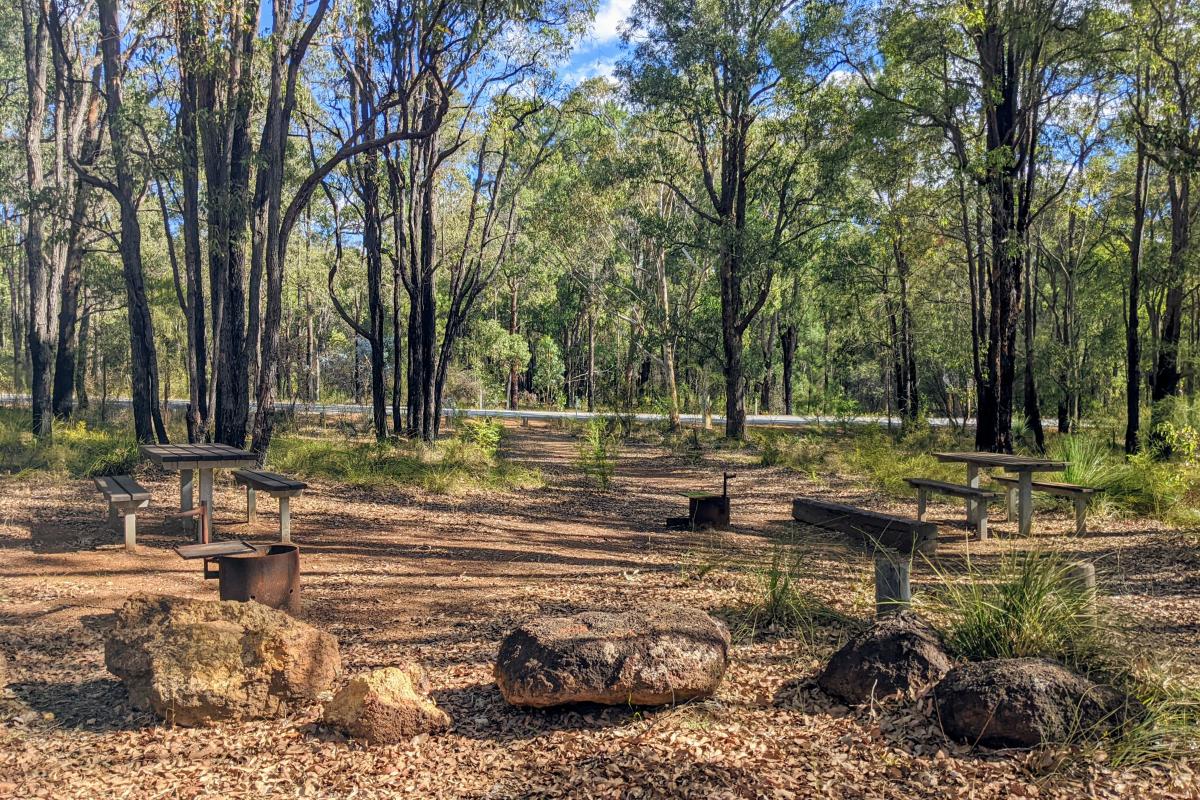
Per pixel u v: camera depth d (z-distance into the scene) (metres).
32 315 18.59
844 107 22.58
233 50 13.53
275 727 4.31
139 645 4.52
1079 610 4.80
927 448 21.48
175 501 10.35
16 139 24.17
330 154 21.25
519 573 7.93
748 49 23.91
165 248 32.41
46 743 4.06
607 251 37.41
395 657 5.38
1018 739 3.67
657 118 26.67
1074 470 11.66
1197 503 10.26
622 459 21.31
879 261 31.48
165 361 26.91
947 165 19.41
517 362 48.22
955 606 5.25
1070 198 26.91
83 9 19.77
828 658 5.07
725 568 7.84
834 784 3.53
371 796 3.62
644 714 4.33
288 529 8.31
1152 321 29.19
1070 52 17.41
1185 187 20.23
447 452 16.03
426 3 12.23
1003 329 18.45
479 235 29.28
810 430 26.42
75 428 18.33
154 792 3.65
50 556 7.55
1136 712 3.77
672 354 33.28
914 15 17.55
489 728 4.29
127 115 14.68
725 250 25.67
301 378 31.58
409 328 20.33
